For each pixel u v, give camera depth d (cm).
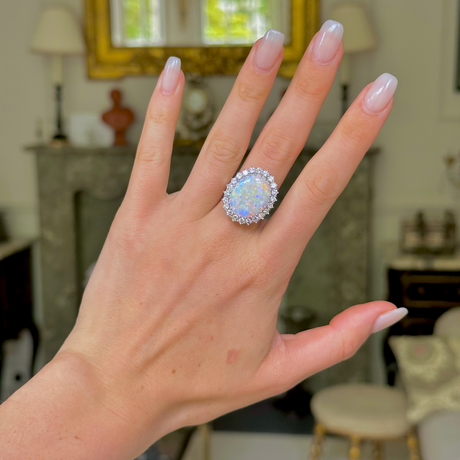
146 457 166
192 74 280
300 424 278
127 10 288
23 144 306
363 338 39
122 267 38
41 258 293
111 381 35
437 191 296
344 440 264
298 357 39
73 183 287
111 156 283
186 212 38
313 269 292
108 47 292
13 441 31
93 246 300
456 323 217
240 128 37
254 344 38
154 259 37
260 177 37
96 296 38
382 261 303
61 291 296
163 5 286
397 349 205
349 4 273
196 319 37
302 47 283
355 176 275
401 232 280
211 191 37
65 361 35
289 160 38
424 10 282
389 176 298
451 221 269
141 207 38
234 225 38
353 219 279
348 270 283
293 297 296
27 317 304
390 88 35
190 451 241
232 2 283
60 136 283
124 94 298
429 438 174
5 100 303
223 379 38
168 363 37
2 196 312
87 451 32
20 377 316
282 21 283
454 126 290
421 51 286
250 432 271
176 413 38
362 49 258
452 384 187
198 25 287
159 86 37
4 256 268
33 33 297
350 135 36
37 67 299
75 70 298
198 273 37
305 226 37
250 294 38
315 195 37
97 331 37
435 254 265
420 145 294
